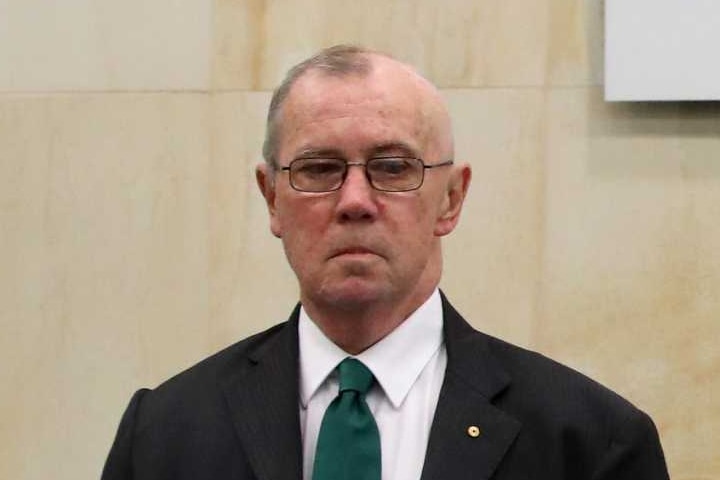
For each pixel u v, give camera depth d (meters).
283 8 12.36
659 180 11.65
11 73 12.73
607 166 11.73
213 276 12.39
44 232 12.66
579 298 11.77
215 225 12.41
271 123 7.67
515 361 7.82
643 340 11.66
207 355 12.39
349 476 7.34
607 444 7.49
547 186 11.84
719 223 11.55
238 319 12.36
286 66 12.32
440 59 12.05
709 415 11.55
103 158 12.56
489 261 11.92
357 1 12.23
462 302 11.96
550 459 7.42
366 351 7.65
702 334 11.57
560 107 11.83
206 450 7.64
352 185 7.29
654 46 11.47
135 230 12.52
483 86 11.97
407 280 7.44
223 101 12.41
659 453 7.66
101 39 12.59
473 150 11.97
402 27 12.13
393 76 7.50
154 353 12.48
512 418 7.49
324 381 7.68
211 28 12.44
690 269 11.59
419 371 7.66
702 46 11.39
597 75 11.78
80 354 12.61
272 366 7.80
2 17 12.73
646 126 11.66
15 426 12.73
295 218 7.42
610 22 11.55
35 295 12.66
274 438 7.53
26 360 12.69
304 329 7.84
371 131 7.32
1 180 12.73
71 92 12.62
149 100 12.50
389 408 7.58
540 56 11.89
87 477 12.59
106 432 12.59
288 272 12.29
